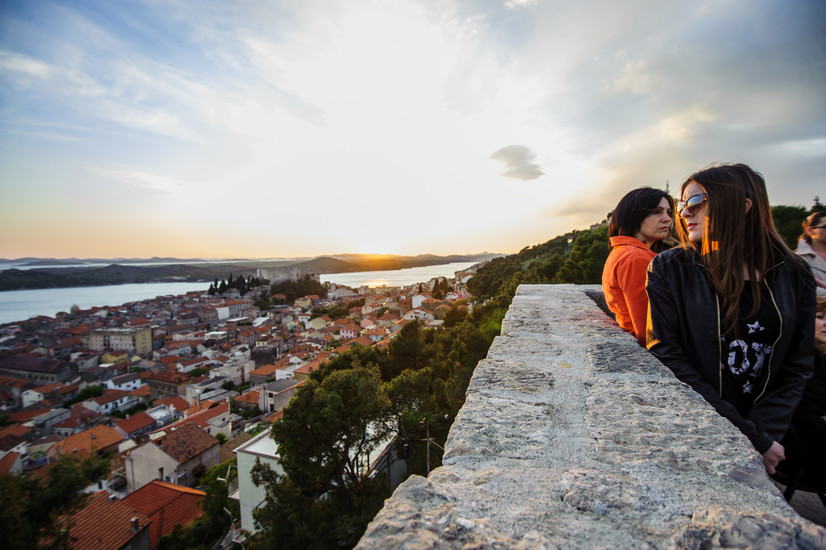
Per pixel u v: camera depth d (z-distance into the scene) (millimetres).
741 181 1646
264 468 10242
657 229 2770
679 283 1897
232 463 25266
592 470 1192
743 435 1404
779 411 1586
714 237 1698
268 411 43438
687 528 920
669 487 1104
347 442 9961
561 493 1082
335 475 10141
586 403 1729
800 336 1630
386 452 12703
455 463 1294
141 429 38438
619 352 2449
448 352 23203
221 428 37094
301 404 9391
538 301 4816
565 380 2027
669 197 2783
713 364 1758
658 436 1405
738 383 1712
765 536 881
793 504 2340
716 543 874
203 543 17672
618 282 2801
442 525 948
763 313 1630
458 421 1593
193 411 44500
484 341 18359
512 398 1817
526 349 2625
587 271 21656
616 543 890
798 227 7746
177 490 21203
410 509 1021
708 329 1760
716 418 1535
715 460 1244
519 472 1210
